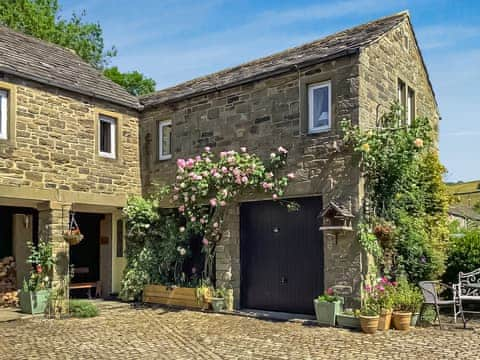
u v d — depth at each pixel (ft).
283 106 30.14
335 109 27.68
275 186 29.81
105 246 42.32
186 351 20.71
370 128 27.63
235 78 33.50
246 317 29.45
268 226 31.73
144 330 25.63
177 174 35.78
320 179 27.99
